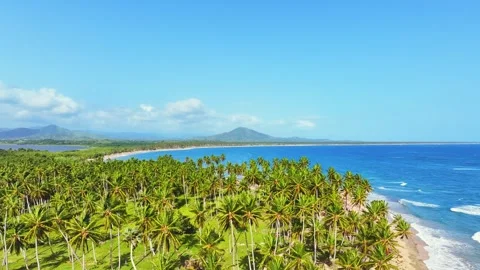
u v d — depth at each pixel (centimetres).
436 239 9812
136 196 15012
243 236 9675
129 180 13738
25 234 7500
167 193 10475
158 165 17812
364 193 10194
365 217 8488
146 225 7438
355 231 8719
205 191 12200
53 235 10562
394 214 12644
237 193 14088
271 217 7750
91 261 8494
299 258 5875
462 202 14738
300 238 8831
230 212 7175
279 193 9519
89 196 10169
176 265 7831
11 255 9075
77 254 8962
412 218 12119
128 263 8244
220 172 16600
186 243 9231
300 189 9500
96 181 14125
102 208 7644
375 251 6488
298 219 8744
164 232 6925
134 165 17112
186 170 15538
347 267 6178
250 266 7231
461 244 9394
